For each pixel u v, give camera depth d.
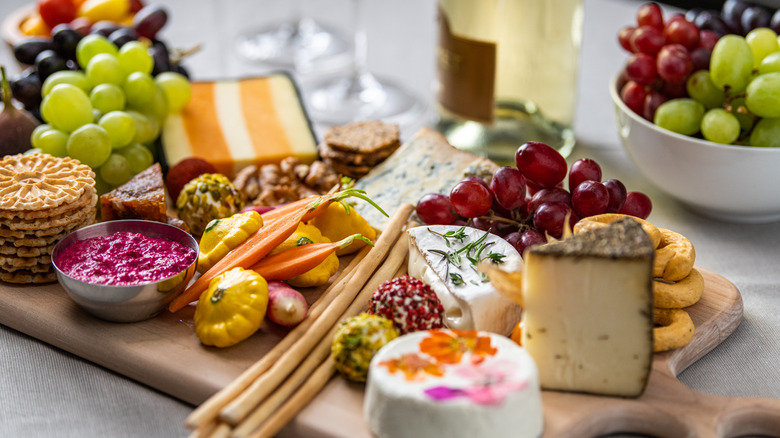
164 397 0.67
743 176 0.78
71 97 0.79
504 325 0.69
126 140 0.81
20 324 0.71
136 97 0.83
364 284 0.72
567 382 0.65
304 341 0.66
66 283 0.69
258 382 0.64
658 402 0.65
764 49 0.81
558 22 0.88
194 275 0.74
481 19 0.88
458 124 0.92
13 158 0.75
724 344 0.72
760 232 0.82
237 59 1.09
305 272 0.72
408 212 0.77
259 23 1.21
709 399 0.65
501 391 0.61
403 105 1.00
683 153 0.79
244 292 0.68
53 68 0.85
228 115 0.89
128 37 0.88
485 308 0.67
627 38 0.86
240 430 0.62
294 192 0.81
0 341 0.71
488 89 0.88
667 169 0.81
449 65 0.90
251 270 0.70
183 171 0.80
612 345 0.64
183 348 0.68
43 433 0.65
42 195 0.72
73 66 0.87
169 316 0.70
